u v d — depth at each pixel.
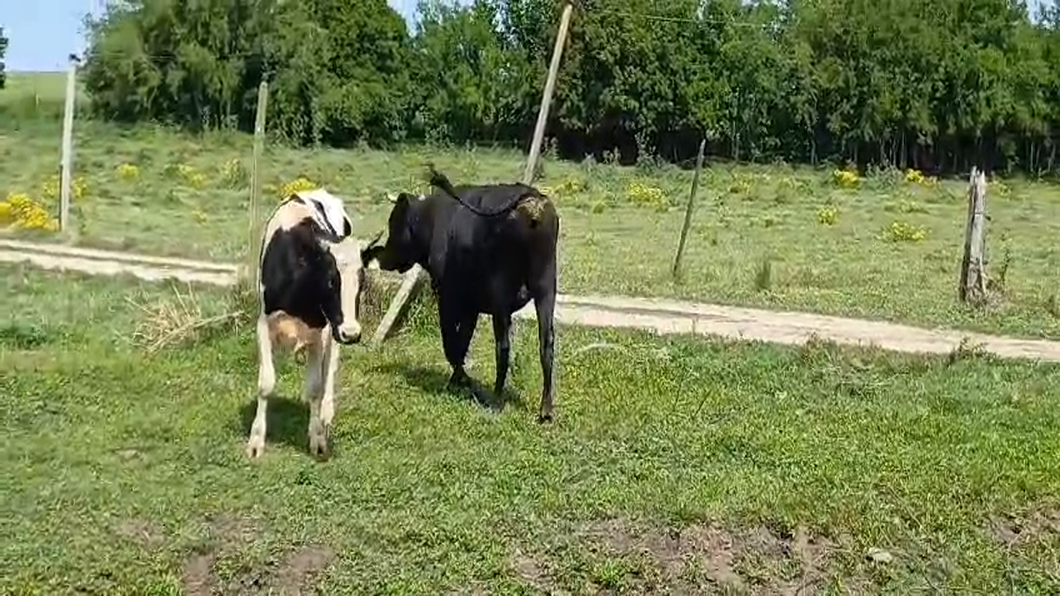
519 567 7.80
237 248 20.12
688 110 55.06
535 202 10.17
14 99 57.22
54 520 7.89
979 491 9.07
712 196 38.41
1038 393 12.18
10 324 12.85
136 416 9.81
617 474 9.16
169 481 8.57
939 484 9.15
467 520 8.17
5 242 19.89
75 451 9.02
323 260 8.77
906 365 13.12
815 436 10.32
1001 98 56.53
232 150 44.59
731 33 56.22
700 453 9.75
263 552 7.67
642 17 54.28
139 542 7.72
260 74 54.12
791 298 17.55
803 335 14.67
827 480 9.16
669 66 54.75
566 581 7.71
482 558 7.80
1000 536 8.65
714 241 25.30
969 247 17.36
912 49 55.81
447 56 58.34
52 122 50.44
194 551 7.69
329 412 9.20
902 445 10.19
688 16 55.03
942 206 38.50
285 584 7.53
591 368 12.34
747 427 10.44
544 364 10.30
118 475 8.64
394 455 9.28
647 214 31.88
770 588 7.92
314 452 9.18
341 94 55.03
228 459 9.02
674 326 14.88
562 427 10.22
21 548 7.53
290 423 9.95
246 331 12.63
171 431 9.52
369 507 8.33
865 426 10.72
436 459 9.22
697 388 11.84
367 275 13.32
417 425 10.06
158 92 53.62
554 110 55.62
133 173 32.59
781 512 8.48
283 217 9.17
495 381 11.42
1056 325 15.98
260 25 54.03
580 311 15.70
